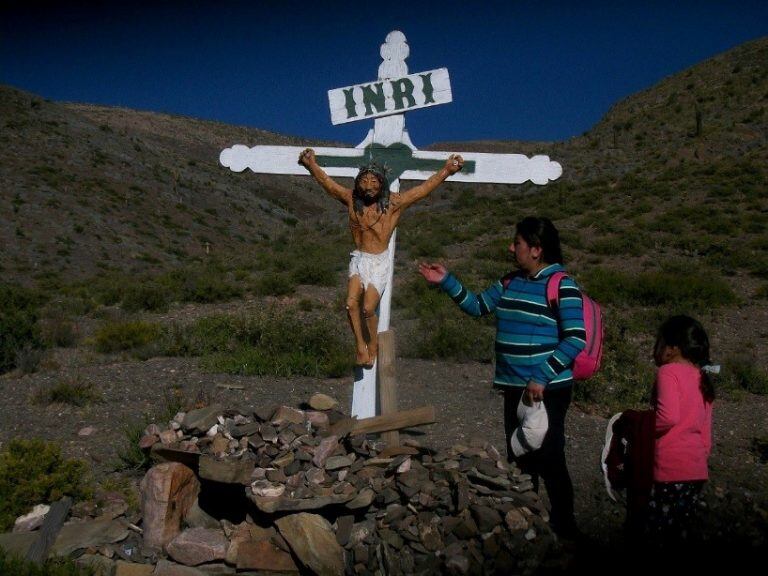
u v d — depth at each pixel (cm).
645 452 376
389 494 438
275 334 1066
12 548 422
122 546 439
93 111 14238
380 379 506
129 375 928
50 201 5231
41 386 867
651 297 1670
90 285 2350
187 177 7812
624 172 4894
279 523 428
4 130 6662
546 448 409
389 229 500
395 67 562
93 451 632
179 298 1786
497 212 3569
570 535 418
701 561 428
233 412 499
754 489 562
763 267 1955
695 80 9044
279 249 3238
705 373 378
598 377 813
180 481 455
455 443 644
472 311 448
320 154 569
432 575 390
